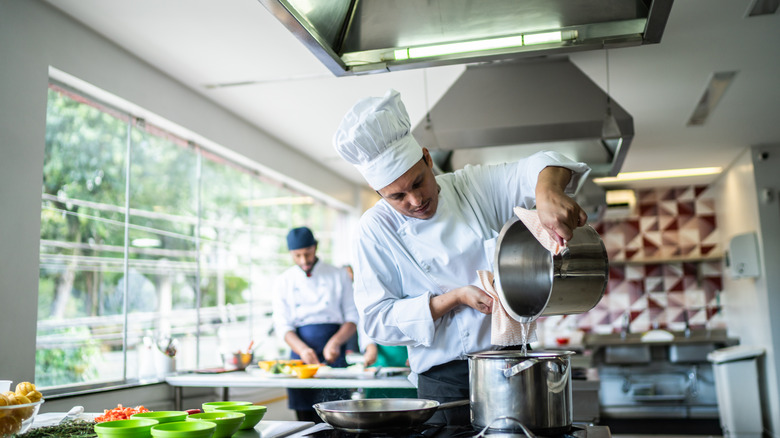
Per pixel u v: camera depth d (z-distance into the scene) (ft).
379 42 6.24
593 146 11.28
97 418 5.26
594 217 17.92
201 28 10.15
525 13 5.91
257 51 11.11
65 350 9.94
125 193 11.63
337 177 21.50
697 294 23.31
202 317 14.21
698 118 15.17
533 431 4.04
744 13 9.81
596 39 6.00
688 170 21.13
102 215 11.00
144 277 12.16
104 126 11.02
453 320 5.39
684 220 23.66
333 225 22.59
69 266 10.14
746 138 17.11
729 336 21.72
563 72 11.14
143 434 4.30
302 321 13.23
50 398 8.85
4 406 4.36
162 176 12.82
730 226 21.26
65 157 10.10
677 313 23.36
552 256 4.23
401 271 5.55
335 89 13.11
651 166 20.40
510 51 6.16
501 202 5.60
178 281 13.35
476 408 4.28
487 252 5.35
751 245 18.11
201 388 13.28
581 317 23.84
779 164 17.62
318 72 12.15
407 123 5.20
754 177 17.78
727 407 18.06
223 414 4.73
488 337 5.32
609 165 12.05
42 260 9.59
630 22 5.78
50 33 9.20
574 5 5.83
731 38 10.69
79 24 9.81
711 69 11.98
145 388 11.04
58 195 9.95
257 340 16.85
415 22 6.12
